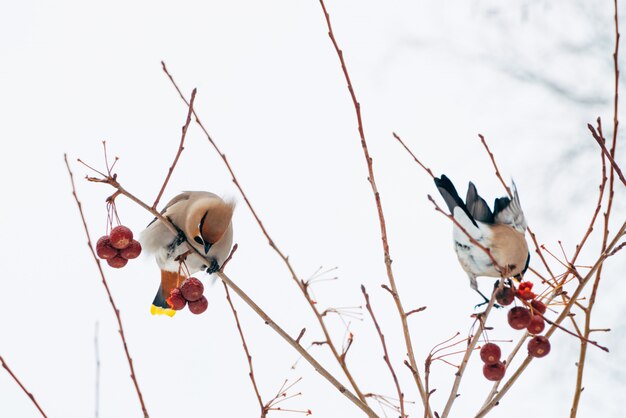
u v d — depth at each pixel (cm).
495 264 607
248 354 630
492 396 634
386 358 577
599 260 624
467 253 796
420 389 594
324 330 603
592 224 633
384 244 616
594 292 624
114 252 682
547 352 626
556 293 652
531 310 634
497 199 820
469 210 793
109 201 671
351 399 609
